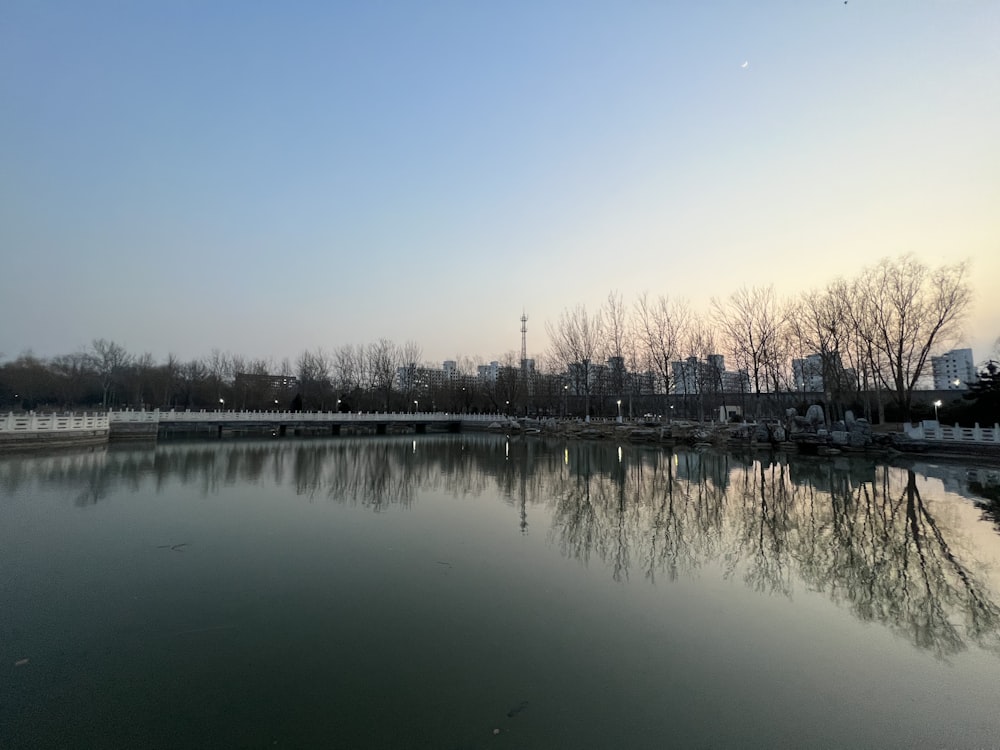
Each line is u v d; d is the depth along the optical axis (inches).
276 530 514.6
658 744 190.1
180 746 191.8
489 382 3452.3
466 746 189.5
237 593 346.0
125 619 304.7
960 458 1037.8
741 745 190.2
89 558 421.4
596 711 210.8
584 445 1640.0
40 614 312.3
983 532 511.5
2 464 956.0
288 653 262.7
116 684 235.0
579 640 277.3
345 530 515.2
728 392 2844.5
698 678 238.8
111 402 3065.9
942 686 234.8
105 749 190.7
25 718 209.8
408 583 363.9
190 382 3120.1
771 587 361.4
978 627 298.5
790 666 251.0
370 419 2237.9
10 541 469.1
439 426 2691.9
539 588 354.6
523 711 211.2
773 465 1051.9
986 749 189.3
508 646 269.9
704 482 845.2
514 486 807.1
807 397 2261.3
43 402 2942.9
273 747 189.9
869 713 212.5
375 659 255.8
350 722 204.2
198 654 261.9
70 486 753.0
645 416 2647.6
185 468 981.2
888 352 1493.6
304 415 2064.5
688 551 448.1
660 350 2308.1
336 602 329.7
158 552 437.7
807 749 188.1
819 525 545.0
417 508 629.0
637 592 348.8
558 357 2810.0
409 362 3585.1
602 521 562.6
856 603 333.7
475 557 426.0
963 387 2935.5
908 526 538.0
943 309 1406.3
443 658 256.5
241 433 2130.9
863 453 1155.9
